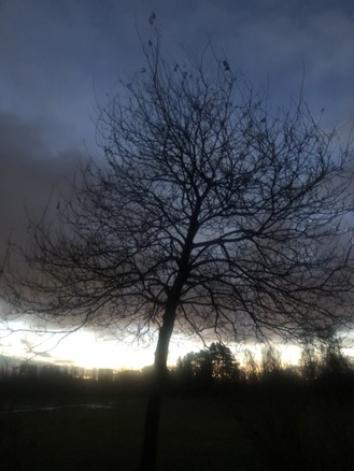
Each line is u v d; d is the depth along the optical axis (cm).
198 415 2127
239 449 1547
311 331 963
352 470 782
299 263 959
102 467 1322
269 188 980
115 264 973
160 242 1017
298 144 1001
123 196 1000
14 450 859
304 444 827
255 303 984
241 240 1004
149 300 1008
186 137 1002
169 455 1495
